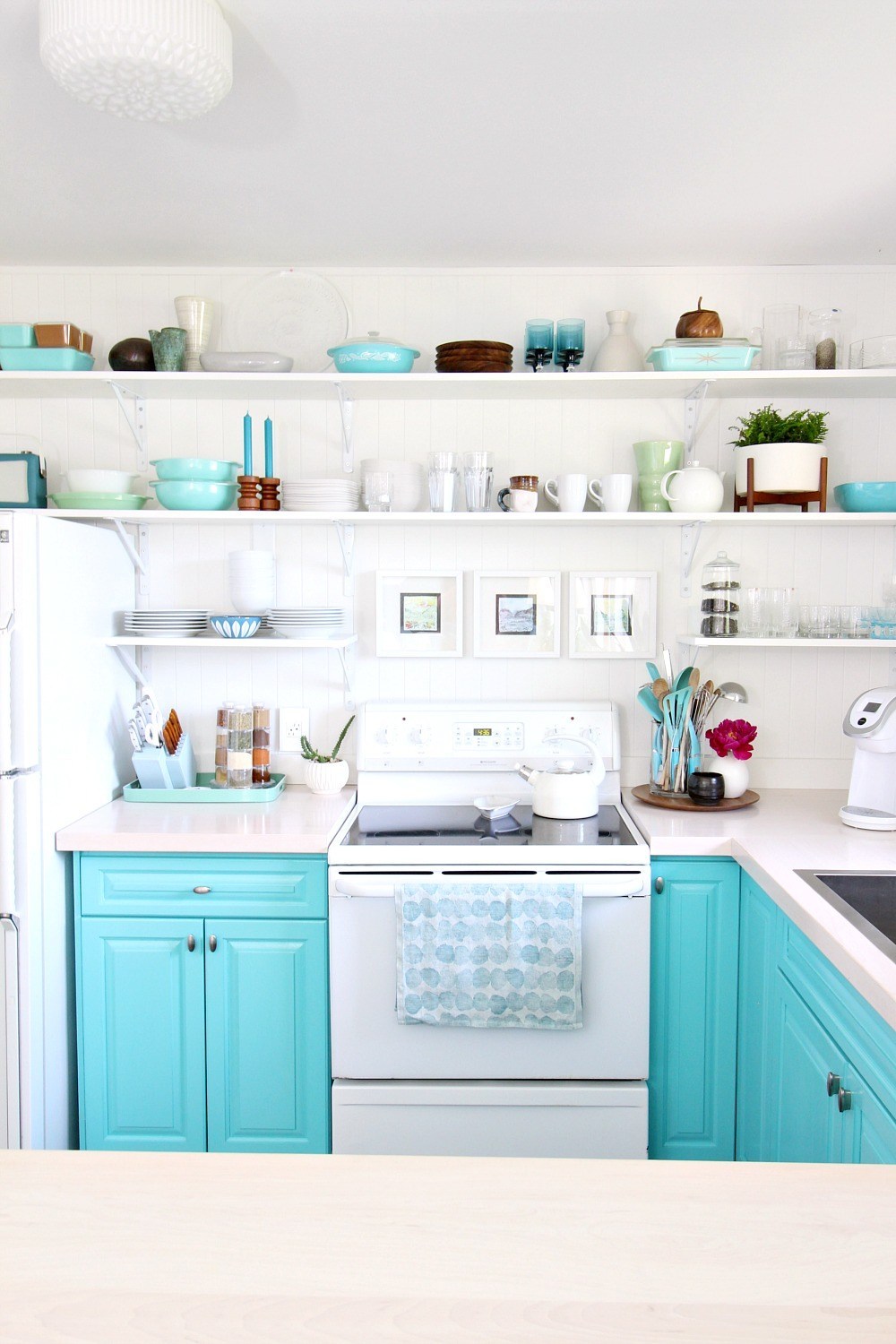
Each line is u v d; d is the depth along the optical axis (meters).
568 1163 0.86
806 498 2.50
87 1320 0.67
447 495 2.47
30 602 2.12
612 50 1.58
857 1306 0.68
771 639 2.43
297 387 2.51
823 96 1.74
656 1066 2.26
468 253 2.54
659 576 2.71
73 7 1.35
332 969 2.19
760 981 2.07
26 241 2.46
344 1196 0.81
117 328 2.68
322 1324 0.66
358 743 2.62
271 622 2.56
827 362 2.43
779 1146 1.93
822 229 2.38
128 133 1.87
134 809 2.47
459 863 2.16
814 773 2.73
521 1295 0.69
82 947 2.28
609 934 2.17
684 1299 0.69
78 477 2.51
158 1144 2.30
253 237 2.43
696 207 2.24
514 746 2.62
